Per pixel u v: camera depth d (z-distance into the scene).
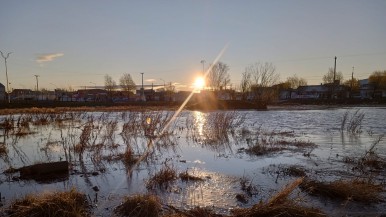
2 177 10.02
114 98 101.25
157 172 10.47
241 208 7.01
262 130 23.08
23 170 10.10
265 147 14.97
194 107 58.19
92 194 8.25
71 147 15.27
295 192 8.23
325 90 107.31
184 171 10.66
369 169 10.76
